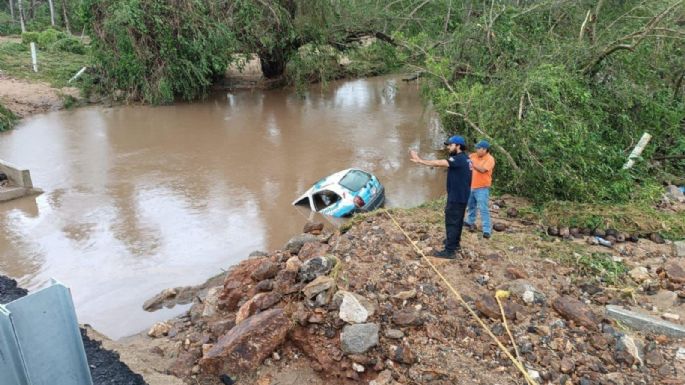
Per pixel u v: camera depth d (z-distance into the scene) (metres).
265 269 7.24
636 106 12.02
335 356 5.64
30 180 12.74
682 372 5.34
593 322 6.00
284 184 13.62
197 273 9.33
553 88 10.20
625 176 10.40
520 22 14.96
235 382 5.66
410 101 23.64
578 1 14.30
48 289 2.78
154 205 12.26
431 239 8.12
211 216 11.69
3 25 39.28
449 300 6.43
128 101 22.39
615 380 5.21
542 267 7.48
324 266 6.77
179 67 22.14
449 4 18.36
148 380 5.32
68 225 11.19
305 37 23.69
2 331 2.71
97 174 14.24
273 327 5.88
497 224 8.92
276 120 20.16
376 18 21.61
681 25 13.22
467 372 5.36
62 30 40.12
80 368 3.01
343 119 20.33
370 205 11.78
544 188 9.99
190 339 6.69
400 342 5.70
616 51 11.66
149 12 21.25
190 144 17.03
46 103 21.19
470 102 12.66
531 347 5.66
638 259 7.92
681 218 9.14
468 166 7.06
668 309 6.51
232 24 22.48
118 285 8.91
